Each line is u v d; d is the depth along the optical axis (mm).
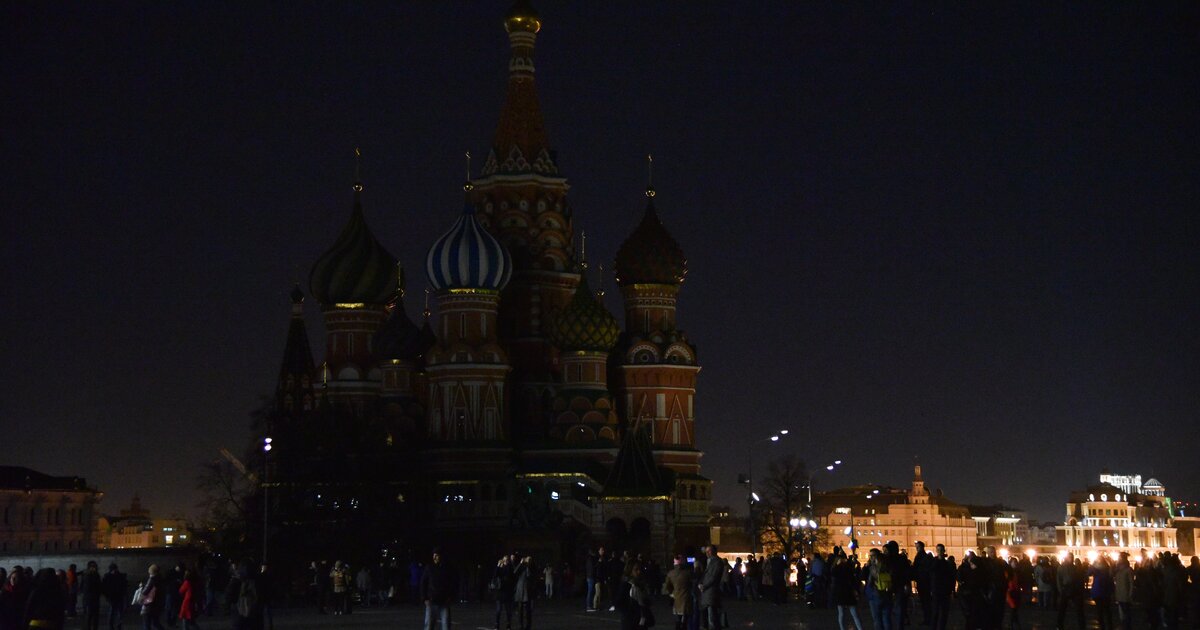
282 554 116625
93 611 59594
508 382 142375
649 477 131250
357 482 124250
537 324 147375
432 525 132000
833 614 73125
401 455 132750
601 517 130000
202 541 121625
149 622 58188
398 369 144000
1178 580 58750
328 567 105812
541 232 149500
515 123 151750
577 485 134125
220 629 69500
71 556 117562
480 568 100812
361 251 148625
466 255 137375
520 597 61688
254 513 120438
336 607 82688
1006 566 59875
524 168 149750
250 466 122812
